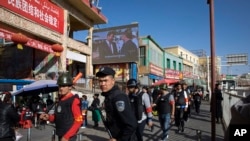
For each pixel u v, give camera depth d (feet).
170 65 141.28
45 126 45.47
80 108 13.67
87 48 87.10
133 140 11.91
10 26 51.37
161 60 129.08
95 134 37.37
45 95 59.72
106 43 89.92
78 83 82.48
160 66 126.31
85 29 91.97
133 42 87.56
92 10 80.53
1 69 69.67
